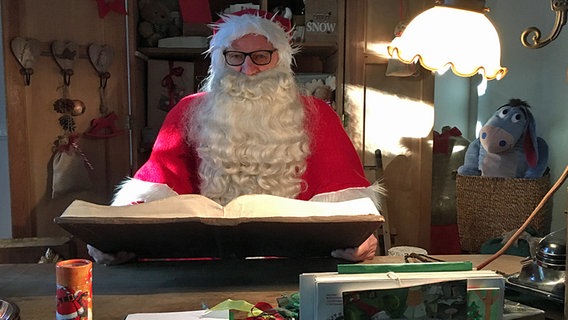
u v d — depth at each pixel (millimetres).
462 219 2475
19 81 2277
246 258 1337
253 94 1622
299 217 965
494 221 2326
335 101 2557
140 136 2576
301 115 1635
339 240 1127
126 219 956
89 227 979
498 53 1229
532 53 2523
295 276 1151
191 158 1639
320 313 718
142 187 1492
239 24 1620
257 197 1021
